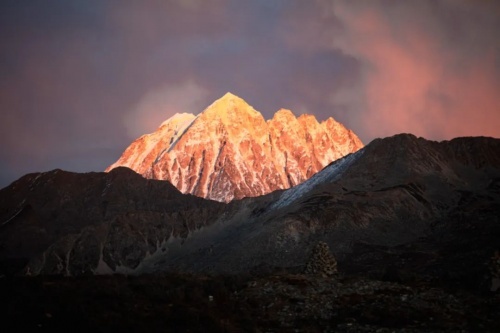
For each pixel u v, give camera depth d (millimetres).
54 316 48312
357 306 53500
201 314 50188
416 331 48562
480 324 49750
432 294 56094
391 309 52500
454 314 51781
